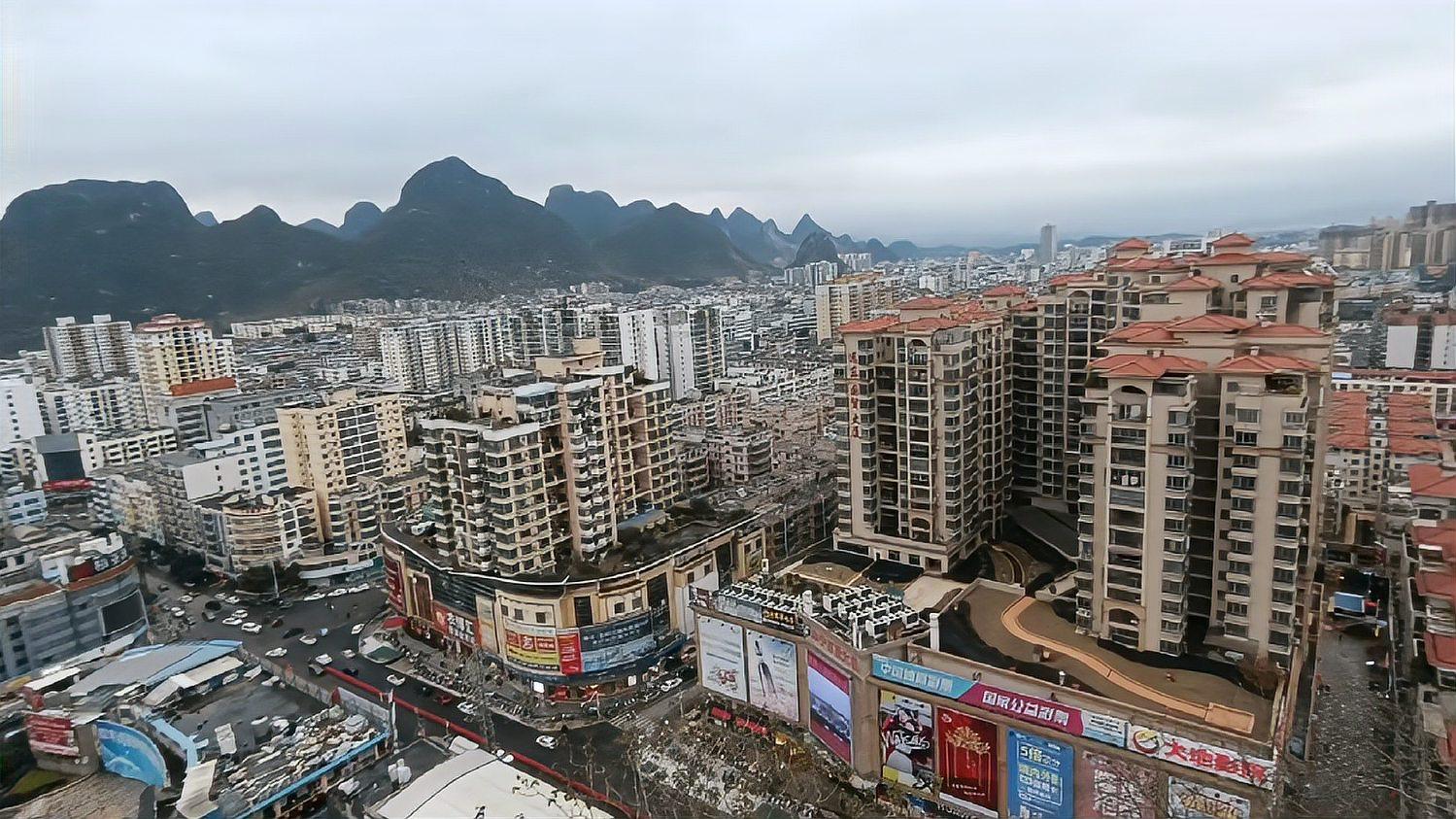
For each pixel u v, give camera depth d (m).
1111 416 87.00
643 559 120.62
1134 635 89.56
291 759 96.38
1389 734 92.38
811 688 96.44
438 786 87.25
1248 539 83.06
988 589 108.75
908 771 87.62
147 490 190.25
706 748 99.88
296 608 155.62
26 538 152.75
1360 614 119.81
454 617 127.56
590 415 122.12
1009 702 79.56
